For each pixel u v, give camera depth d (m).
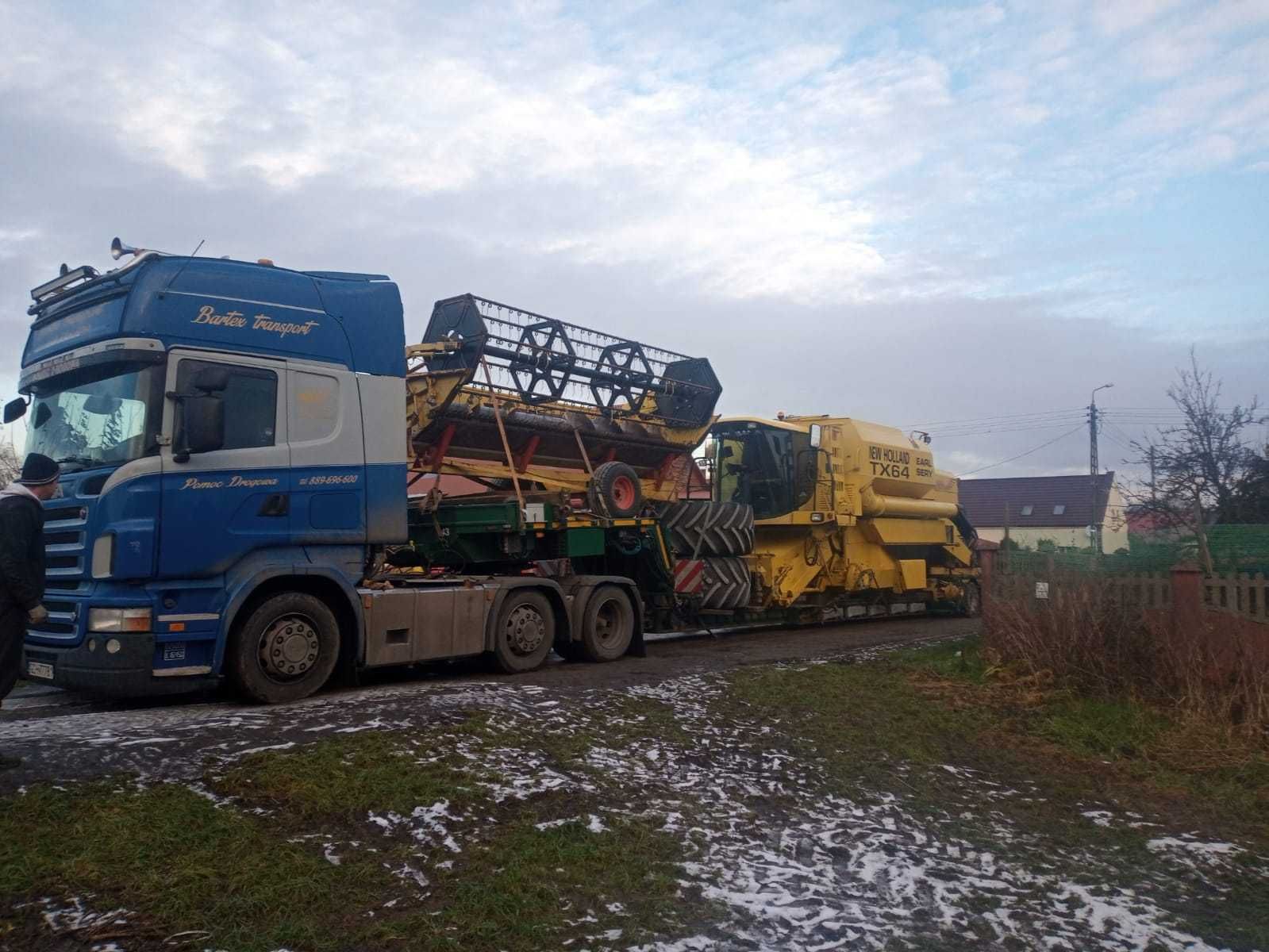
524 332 11.81
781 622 17.72
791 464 16.88
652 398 13.76
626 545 12.91
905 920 5.00
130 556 7.36
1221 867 6.01
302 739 6.33
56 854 4.51
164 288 7.82
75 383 8.17
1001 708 9.52
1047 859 6.03
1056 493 56.72
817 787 6.94
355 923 4.36
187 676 7.66
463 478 11.81
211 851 4.72
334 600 8.80
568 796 6.07
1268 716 8.66
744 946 4.54
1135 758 8.21
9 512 5.93
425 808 5.54
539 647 10.84
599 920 4.65
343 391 8.80
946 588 20.84
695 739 7.70
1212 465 17.75
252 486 8.08
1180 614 10.09
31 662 7.95
